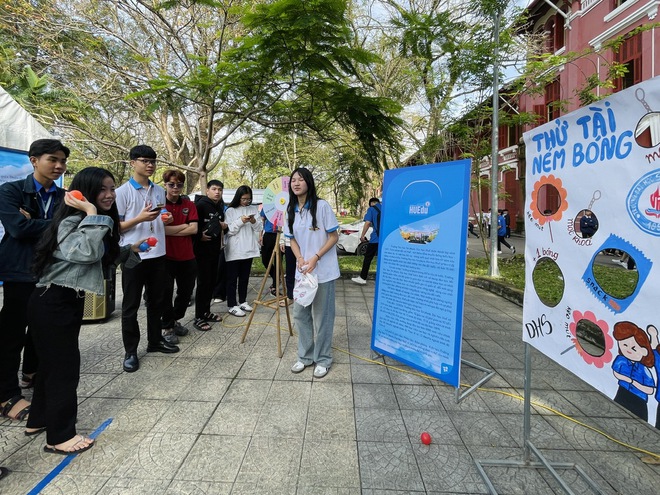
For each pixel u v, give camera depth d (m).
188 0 6.53
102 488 1.84
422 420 2.46
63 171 2.54
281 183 3.84
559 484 1.88
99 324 4.43
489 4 6.45
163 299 3.51
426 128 9.99
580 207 1.67
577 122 1.67
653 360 1.34
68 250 2.01
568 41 13.91
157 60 8.23
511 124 8.18
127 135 10.32
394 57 10.53
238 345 3.79
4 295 2.44
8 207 2.33
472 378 3.12
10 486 1.85
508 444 2.22
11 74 7.36
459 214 2.79
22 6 7.12
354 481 1.90
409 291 3.16
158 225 3.37
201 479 1.91
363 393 2.82
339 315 5.00
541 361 3.46
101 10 7.80
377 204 6.84
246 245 4.82
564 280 1.78
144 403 2.64
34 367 2.92
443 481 1.91
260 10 4.58
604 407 2.64
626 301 1.45
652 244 1.34
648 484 1.91
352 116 6.14
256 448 2.15
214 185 4.61
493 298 6.02
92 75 7.86
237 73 5.29
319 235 3.10
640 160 1.37
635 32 7.66
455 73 7.47
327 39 4.86
